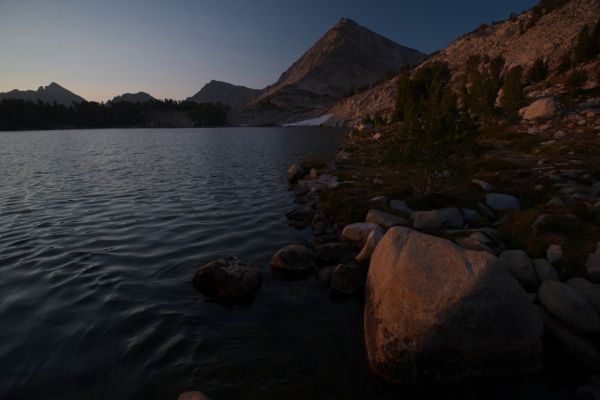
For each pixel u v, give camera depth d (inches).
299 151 2118.6
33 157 1948.8
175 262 472.4
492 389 251.6
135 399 239.6
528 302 272.7
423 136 641.0
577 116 1480.1
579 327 279.1
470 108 2126.0
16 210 751.1
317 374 267.0
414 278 279.3
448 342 257.0
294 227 634.2
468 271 271.0
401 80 3216.0
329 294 390.9
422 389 254.8
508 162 858.8
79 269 445.1
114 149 2529.5
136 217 695.7
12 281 408.8
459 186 706.8
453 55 7696.9
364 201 675.4
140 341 300.2
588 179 646.5
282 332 319.9
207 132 6141.7
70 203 818.8
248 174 1274.6
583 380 255.6
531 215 484.1
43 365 267.7
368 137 2504.9
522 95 1920.5
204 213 729.6
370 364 274.4
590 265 345.1
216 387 251.3
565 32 4815.5
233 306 363.6
